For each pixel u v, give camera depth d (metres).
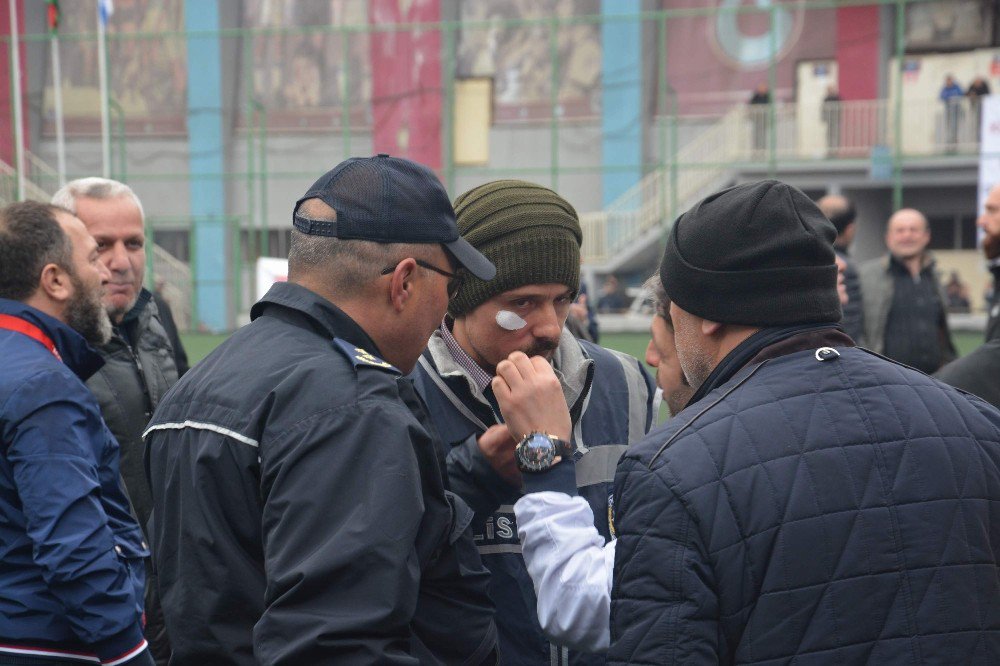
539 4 46.12
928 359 13.31
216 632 3.29
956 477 3.29
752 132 43.84
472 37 46.31
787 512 3.16
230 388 3.42
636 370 5.11
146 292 6.93
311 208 3.62
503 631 4.41
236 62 46.47
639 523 3.25
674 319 3.74
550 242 4.45
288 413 3.26
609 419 4.82
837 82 44.56
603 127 45.69
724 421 3.31
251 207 39.69
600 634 3.74
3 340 4.84
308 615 3.03
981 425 3.46
